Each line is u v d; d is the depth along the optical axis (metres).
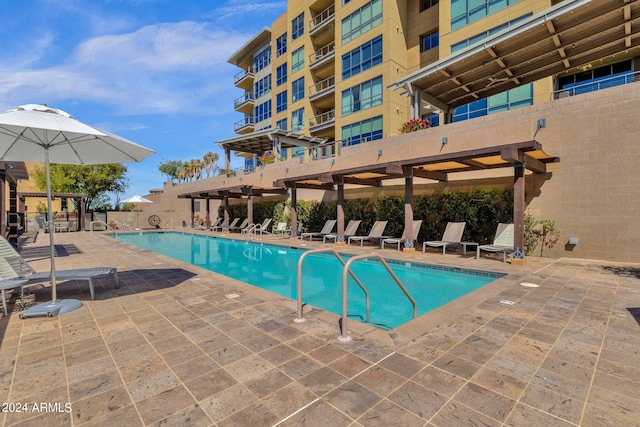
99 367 2.77
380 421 2.06
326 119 25.81
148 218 27.05
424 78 12.13
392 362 2.81
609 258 7.80
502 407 2.20
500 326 3.62
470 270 7.19
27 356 2.98
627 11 8.73
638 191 7.43
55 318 3.99
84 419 2.10
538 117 9.05
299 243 12.70
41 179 26.48
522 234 7.51
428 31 19.30
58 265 7.87
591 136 8.09
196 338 3.35
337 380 2.53
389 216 12.23
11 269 4.78
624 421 2.06
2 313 4.21
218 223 22.45
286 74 28.41
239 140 24.36
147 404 2.26
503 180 9.70
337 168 15.40
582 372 2.63
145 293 5.12
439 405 2.22
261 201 20.00
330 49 25.42
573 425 2.02
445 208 10.74
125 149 4.79
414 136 12.38
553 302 4.50
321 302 5.85
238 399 2.30
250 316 4.01
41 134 4.25
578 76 14.90
